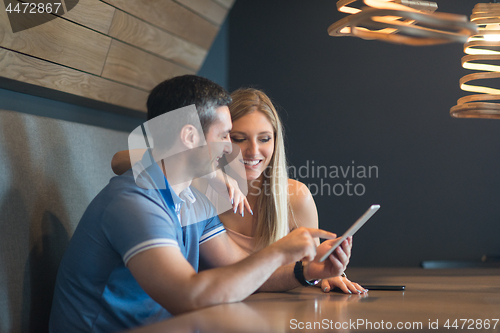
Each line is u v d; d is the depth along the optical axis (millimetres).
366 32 1137
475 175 3531
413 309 1035
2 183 1439
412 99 3674
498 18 1489
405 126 3680
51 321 1249
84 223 1186
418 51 3666
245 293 1039
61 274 1238
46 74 1863
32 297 1479
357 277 2188
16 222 1463
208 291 994
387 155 3705
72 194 1765
